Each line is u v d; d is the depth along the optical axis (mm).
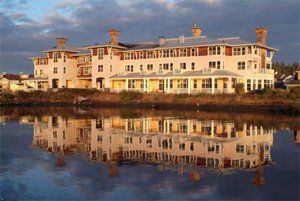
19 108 70188
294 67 158500
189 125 38625
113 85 87250
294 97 56594
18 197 13781
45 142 27734
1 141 28219
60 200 13453
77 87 95875
